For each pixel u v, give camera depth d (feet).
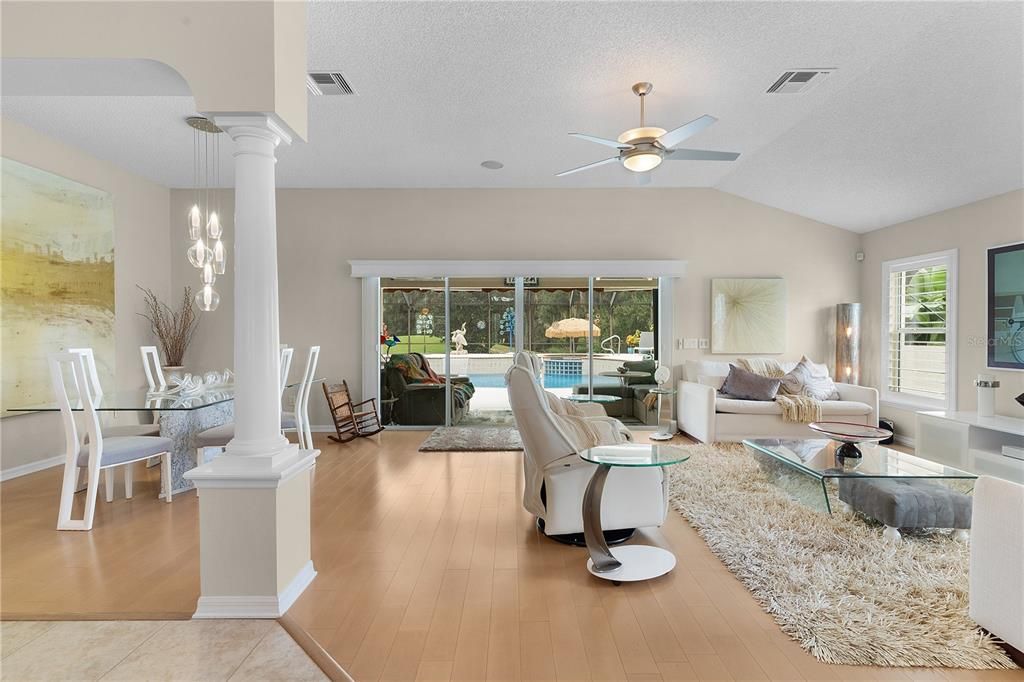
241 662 6.78
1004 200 15.48
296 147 17.67
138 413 18.58
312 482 14.53
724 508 11.85
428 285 22.07
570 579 8.87
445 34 11.41
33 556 9.91
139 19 7.72
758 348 21.86
